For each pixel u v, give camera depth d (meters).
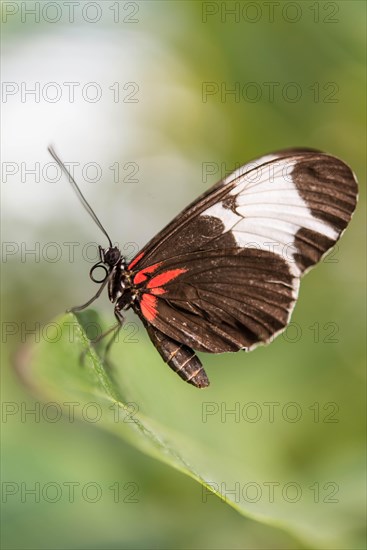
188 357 0.27
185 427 0.26
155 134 0.32
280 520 0.24
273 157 0.27
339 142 0.29
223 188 0.27
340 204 0.27
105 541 0.26
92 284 0.32
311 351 0.29
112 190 0.33
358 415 0.28
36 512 0.26
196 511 0.26
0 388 0.27
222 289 0.27
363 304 0.29
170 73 0.30
